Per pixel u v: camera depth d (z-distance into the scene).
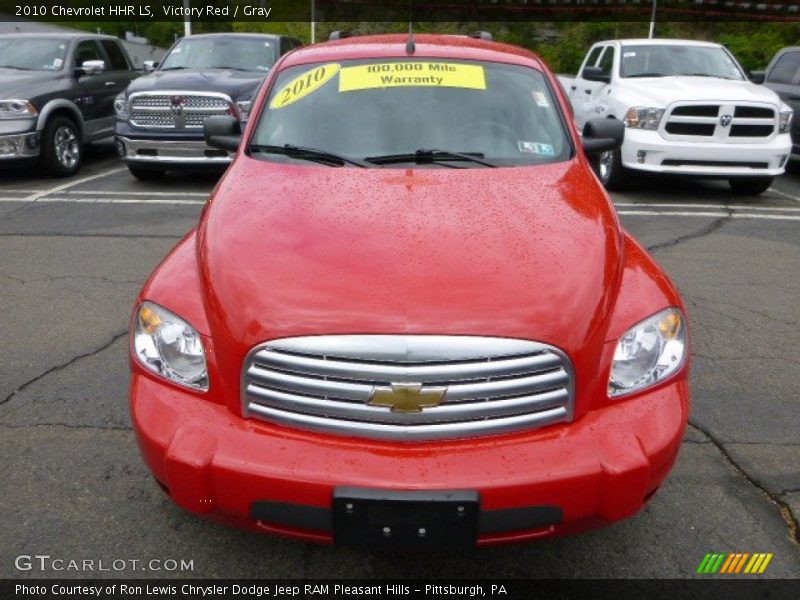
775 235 7.31
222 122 4.37
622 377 2.48
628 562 2.80
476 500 2.22
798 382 4.20
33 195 8.80
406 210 2.87
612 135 4.35
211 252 2.71
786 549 2.87
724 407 3.91
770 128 8.50
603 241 2.78
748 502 3.14
